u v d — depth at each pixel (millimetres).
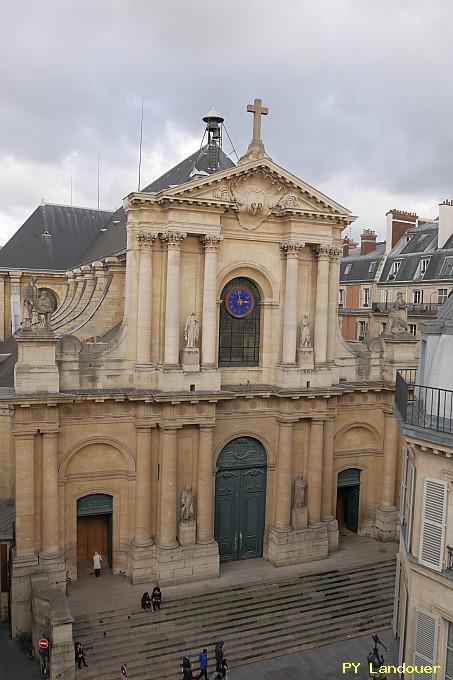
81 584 29172
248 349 32625
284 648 26328
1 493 32844
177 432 29672
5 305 51344
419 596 19406
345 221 32500
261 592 29344
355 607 29125
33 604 25938
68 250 53875
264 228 31484
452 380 19781
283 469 32188
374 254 68688
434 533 19000
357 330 66875
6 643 26625
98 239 52938
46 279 52312
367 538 35969
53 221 54656
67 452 28672
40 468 27859
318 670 25094
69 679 23656
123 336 29547
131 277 29438
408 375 35094
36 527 27812
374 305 63938
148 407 29297
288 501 32250
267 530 32906
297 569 31578
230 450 32219
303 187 30906
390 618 28625
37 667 24797
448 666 18531
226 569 31375
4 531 28500
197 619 27219
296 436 32812
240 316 32219
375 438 36000
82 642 25391
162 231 29203
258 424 32406
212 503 30625
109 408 29250
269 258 31844
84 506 29719
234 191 30297
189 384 29516
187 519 29922
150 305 29438
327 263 32219
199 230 29188
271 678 24500
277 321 32312
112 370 29406
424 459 19422
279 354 32281
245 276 31828
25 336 27031
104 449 29625
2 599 27953
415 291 59938
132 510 30094
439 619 18703
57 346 28344
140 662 24859
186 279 29984
